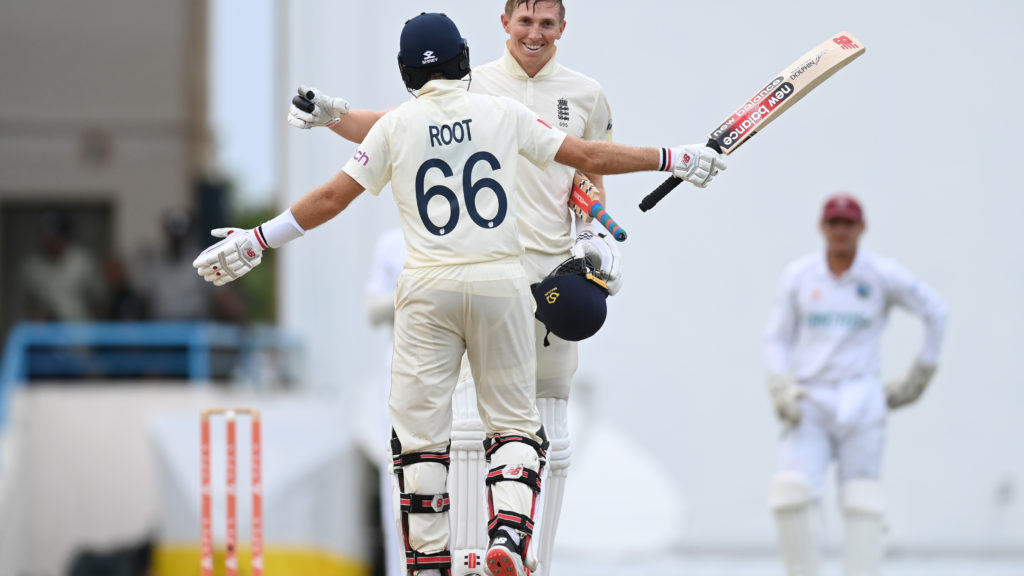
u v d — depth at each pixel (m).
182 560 38.62
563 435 16.33
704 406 39.25
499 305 13.80
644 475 38.94
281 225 14.12
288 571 38.00
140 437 44.66
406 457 14.06
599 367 39.38
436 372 13.97
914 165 39.41
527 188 16.09
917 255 39.34
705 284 39.31
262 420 40.25
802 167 39.44
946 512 39.09
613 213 39.25
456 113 13.89
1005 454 39.06
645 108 38.88
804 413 24.97
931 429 39.16
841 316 24.83
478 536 16.58
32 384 45.84
